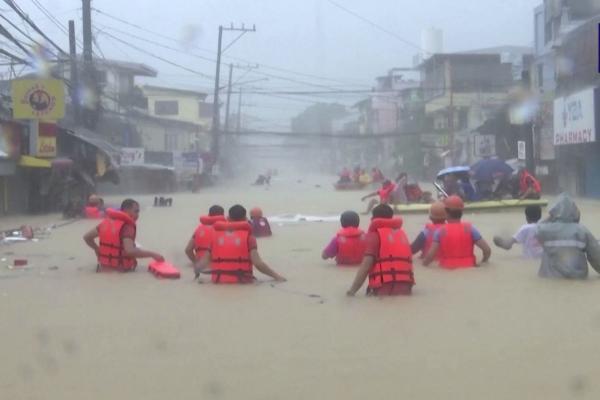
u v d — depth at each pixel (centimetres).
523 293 1023
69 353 733
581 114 3297
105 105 4853
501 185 2745
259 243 1725
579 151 3650
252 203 3462
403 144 6788
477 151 4897
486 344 749
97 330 833
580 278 1126
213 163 6056
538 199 2694
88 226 2262
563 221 1140
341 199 3784
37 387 623
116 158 3734
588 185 3572
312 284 1128
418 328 822
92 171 3312
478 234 1268
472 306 940
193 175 5178
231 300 1002
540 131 4012
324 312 915
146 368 676
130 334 811
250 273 1144
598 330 803
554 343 751
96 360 705
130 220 1265
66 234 1988
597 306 932
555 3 3891
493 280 1129
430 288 1070
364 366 674
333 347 743
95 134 3522
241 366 678
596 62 3281
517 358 696
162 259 1266
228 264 1134
